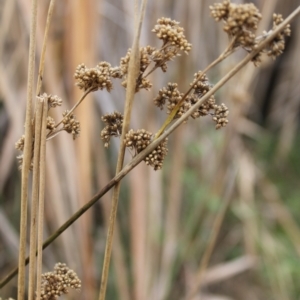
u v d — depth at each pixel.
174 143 1.38
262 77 2.46
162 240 1.47
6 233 1.30
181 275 1.60
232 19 0.60
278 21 0.61
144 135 0.62
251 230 1.62
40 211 0.63
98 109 1.46
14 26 1.28
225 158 1.56
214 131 1.77
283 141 2.38
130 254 1.46
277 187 2.18
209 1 1.52
